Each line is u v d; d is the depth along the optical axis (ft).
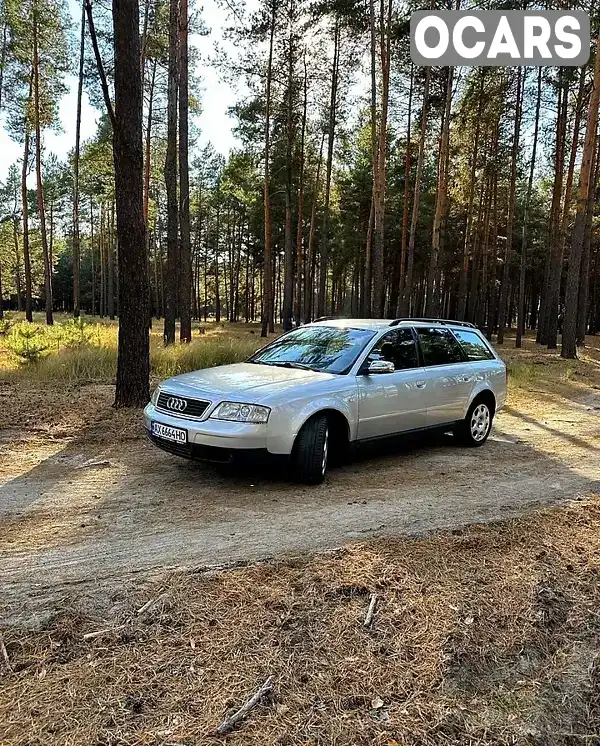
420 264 123.24
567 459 23.16
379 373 19.67
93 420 26.12
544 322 99.86
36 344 44.83
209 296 230.48
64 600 10.46
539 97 86.69
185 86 56.90
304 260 142.51
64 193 160.76
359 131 108.27
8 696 7.97
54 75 86.22
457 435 24.58
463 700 8.47
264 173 95.81
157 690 8.20
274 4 78.79
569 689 8.93
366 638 9.71
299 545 13.29
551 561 13.14
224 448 16.33
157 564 12.06
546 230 124.36
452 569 12.41
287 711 7.93
